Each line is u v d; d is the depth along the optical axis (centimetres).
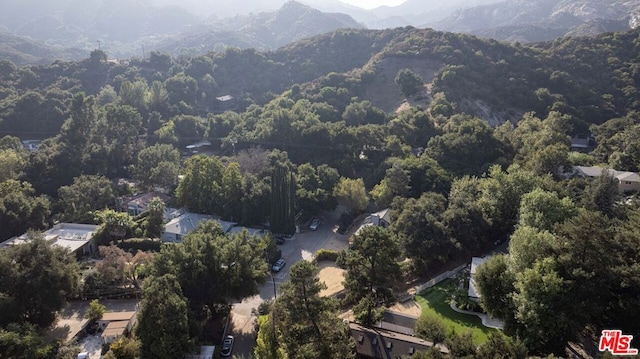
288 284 4534
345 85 15200
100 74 18350
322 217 10088
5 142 11550
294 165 10306
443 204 7394
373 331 4859
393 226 7225
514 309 4559
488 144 9944
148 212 8744
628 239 4575
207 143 13412
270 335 4584
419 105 13512
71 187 9412
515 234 5222
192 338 4966
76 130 11262
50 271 5434
